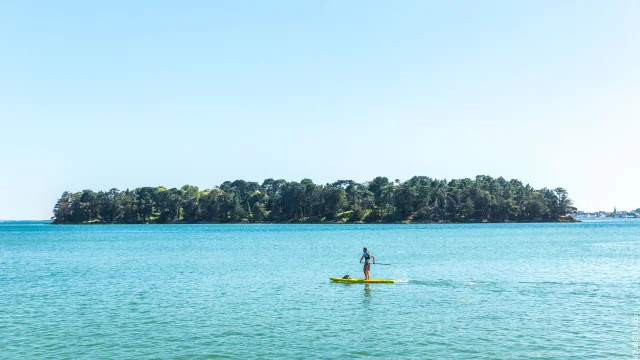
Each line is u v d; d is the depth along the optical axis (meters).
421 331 22.98
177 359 19.33
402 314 26.67
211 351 20.27
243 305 29.61
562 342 20.94
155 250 82.12
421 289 35.16
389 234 139.88
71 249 87.62
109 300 31.83
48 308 29.27
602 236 121.81
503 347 20.36
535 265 51.31
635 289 34.41
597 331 22.62
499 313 26.64
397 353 19.75
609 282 38.00
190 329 23.70
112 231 192.00
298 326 24.14
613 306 28.20
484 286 36.28
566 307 28.05
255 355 19.70
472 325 24.03
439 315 26.33
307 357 19.38
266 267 51.72
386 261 57.25
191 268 51.41
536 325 23.86
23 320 26.00
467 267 49.81
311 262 57.34
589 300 30.19
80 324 24.95
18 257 70.00
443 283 38.00
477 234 136.50
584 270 46.31
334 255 67.88
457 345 20.70
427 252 70.88
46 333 23.22
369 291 34.50
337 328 23.70
